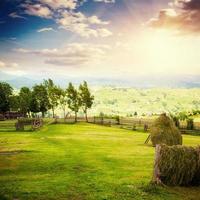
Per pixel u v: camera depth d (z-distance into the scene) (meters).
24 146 30.92
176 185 15.49
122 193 13.85
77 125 70.31
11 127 62.00
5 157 23.61
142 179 16.61
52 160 22.31
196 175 15.69
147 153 27.23
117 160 22.92
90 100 88.06
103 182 15.70
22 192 13.68
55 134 46.66
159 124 34.03
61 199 12.88
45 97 115.69
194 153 15.69
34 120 61.97
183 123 73.81
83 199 12.91
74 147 30.56
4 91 119.62
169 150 15.45
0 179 16.33
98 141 37.06
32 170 18.91
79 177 16.88
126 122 76.62
